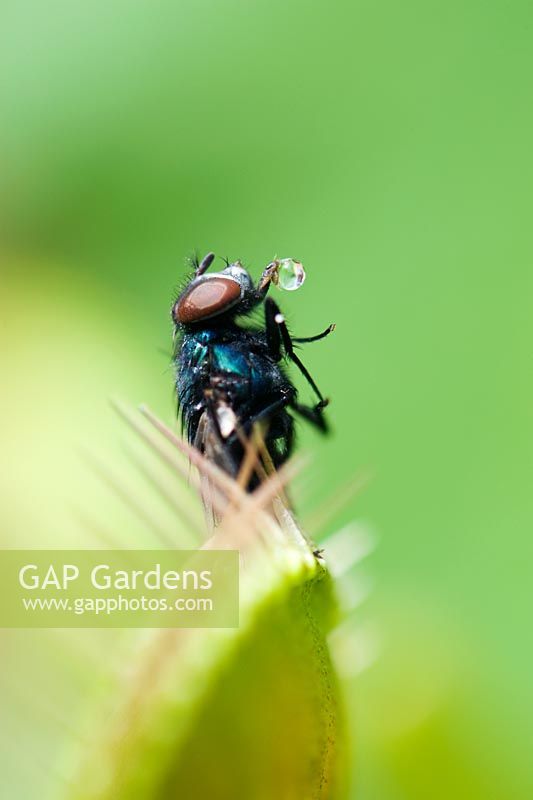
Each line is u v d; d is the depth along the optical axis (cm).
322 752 5
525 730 6
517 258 7
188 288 6
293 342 6
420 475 7
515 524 7
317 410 6
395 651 6
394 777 6
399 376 7
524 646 6
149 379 7
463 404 7
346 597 5
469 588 6
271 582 5
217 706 5
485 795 6
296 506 6
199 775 5
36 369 7
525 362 7
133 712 5
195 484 6
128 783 5
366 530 7
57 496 6
